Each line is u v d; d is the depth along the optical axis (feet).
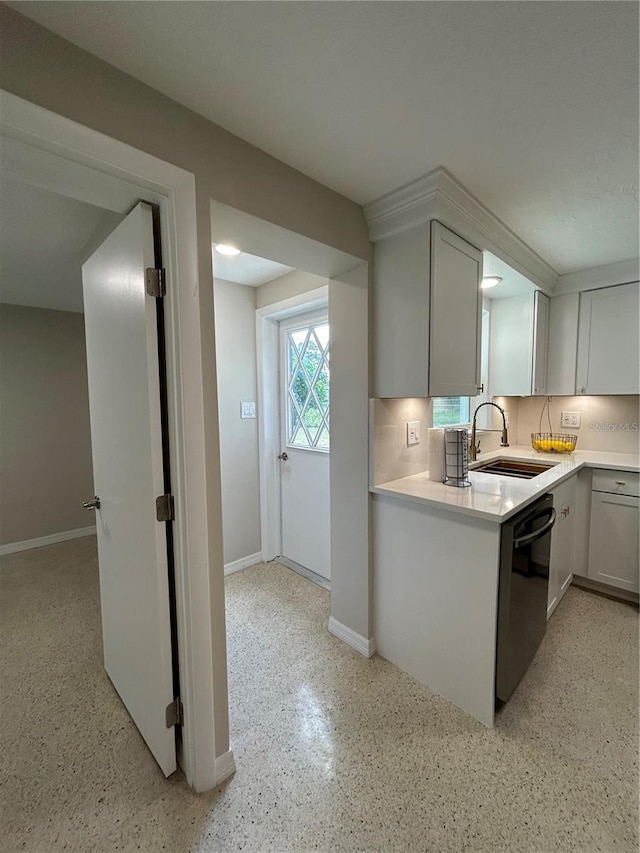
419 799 4.07
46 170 3.24
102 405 5.18
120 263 4.24
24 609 8.01
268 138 4.09
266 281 9.20
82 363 12.28
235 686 5.77
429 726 5.01
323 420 8.95
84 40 2.90
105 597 5.74
